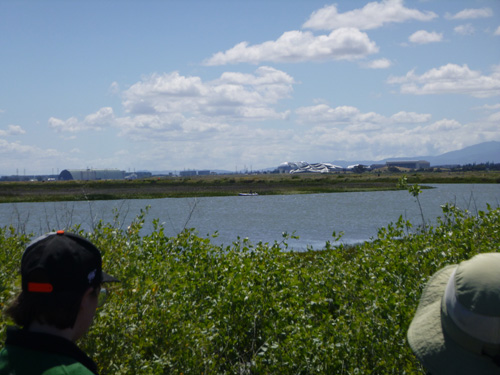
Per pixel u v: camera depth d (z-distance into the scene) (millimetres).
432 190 122875
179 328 5711
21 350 1816
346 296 7602
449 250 8133
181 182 157500
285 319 6637
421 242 8953
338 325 6332
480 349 1940
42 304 1835
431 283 2318
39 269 1839
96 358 4812
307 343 5777
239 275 7418
